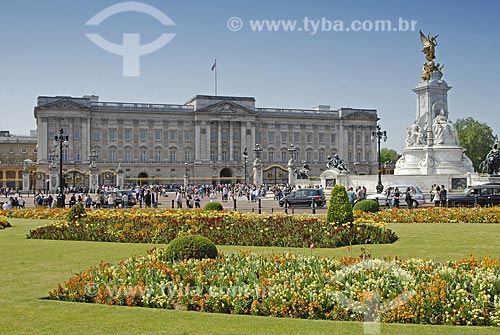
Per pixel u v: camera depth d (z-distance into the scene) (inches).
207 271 688.4
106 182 6402.6
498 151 2797.7
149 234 1210.6
